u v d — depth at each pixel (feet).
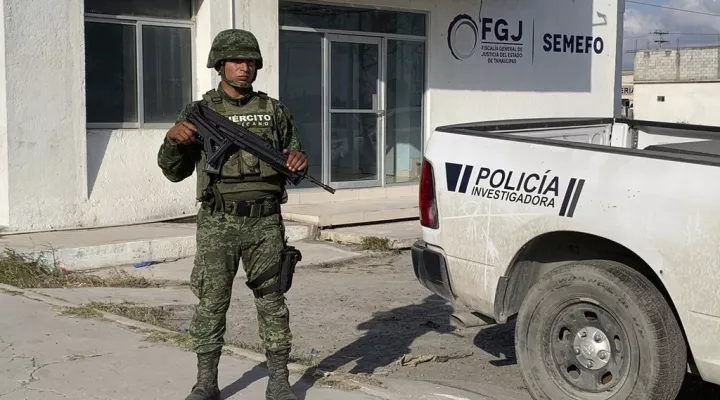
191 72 35.76
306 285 27.04
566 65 49.73
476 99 45.44
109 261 28.40
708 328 13.38
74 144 31.48
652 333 13.69
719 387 17.94
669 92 218.38
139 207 33.53
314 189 39.91
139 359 17.28
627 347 14.05
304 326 22.09
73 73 31.27
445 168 16.83
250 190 13.73
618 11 53.11
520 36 47.11
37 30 30.27
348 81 40.93
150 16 34.32
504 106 46.75
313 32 39.32
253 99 14.08
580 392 14.70
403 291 26.32
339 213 35.96
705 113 213.25
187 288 26.03
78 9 31.22
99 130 32.73
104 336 18.89
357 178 41.73
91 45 32.78
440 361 19.34
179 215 34.73
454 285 16.79
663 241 13.70
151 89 34.60
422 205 17.29
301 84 39.17
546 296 15.05
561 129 20.54
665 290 14.33
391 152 43.09
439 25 43.52
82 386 15.69
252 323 22.18
